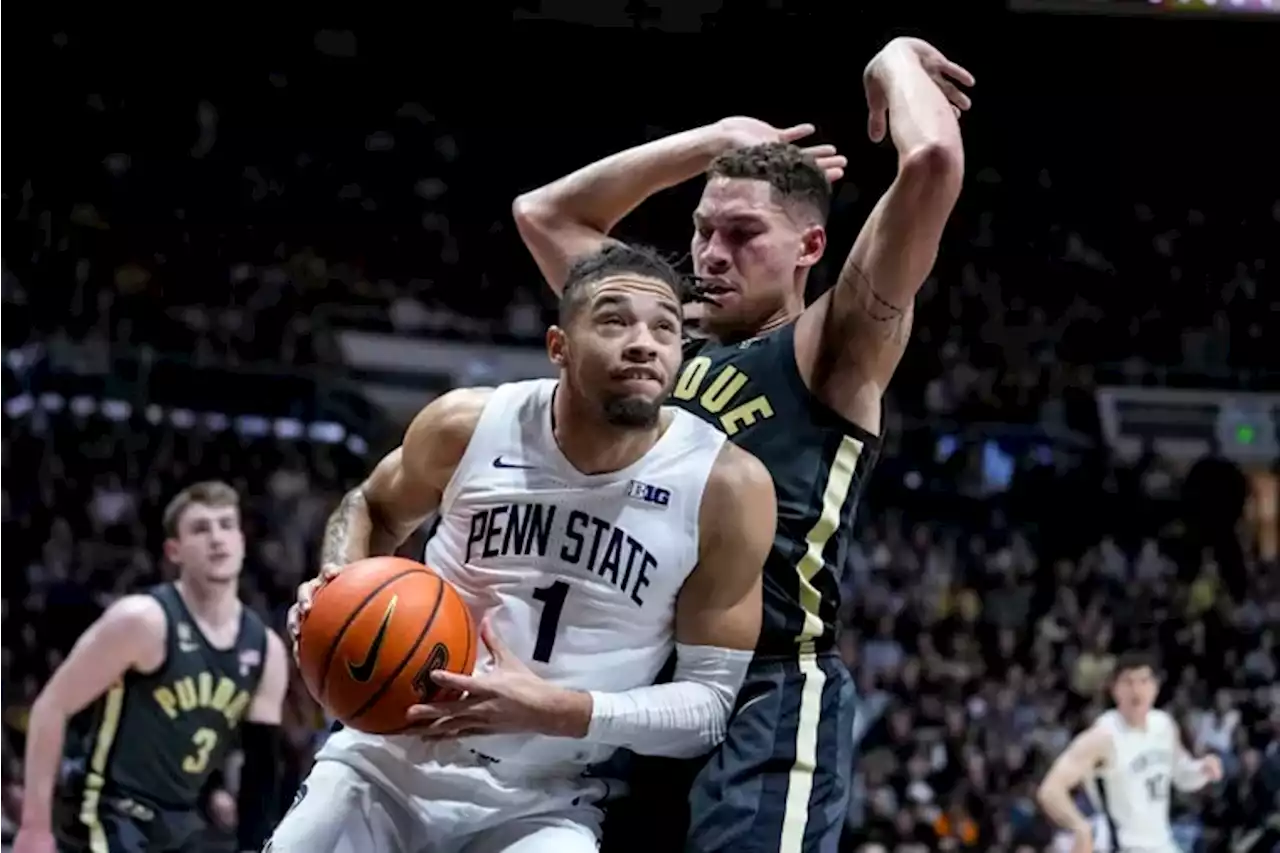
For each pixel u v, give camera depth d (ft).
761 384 14.60
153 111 82.38
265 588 58.29
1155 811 36.06
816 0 41.16
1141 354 82.79
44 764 24.17
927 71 15.17
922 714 56.49
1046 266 86.02
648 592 13.09
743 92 53.83
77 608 56.85
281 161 83.15
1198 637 64.85
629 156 17.31
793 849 13.34
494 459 13.29
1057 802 35.76
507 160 84.33
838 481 14.35
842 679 14.43
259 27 82.89
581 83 81.76
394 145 84.02
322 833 13.08
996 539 69.56
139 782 24.79
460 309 79.15
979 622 64.34
